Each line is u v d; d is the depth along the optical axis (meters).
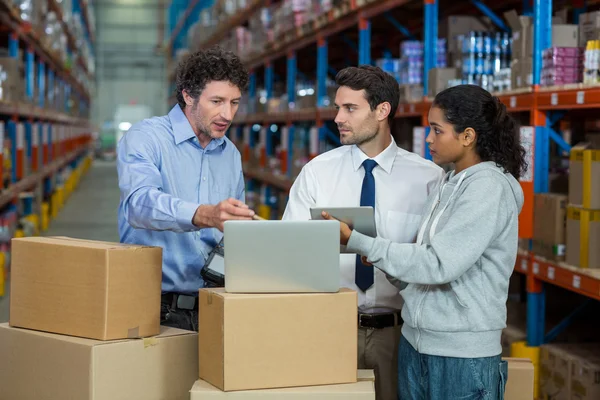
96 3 30.86
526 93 3.69
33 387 2.30
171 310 2.62
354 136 2.54
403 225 2.59
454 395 2.12
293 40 8.16
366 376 2.14
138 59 31.33
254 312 2.00
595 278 3.12
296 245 2.01
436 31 4.75
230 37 12.60
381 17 6.64
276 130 11.34
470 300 2.09
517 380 2.49
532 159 3.65
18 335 2.33
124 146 2.50
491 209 2.02
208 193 2.65
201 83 2.41
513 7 5.46
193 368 2.33
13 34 7.78
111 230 10.12
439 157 2.18
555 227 3.48
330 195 2.63
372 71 2.52
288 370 2.04
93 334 2.19
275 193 9.91
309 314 2.04
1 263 5.95
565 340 4.00
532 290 3.79
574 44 3.67
